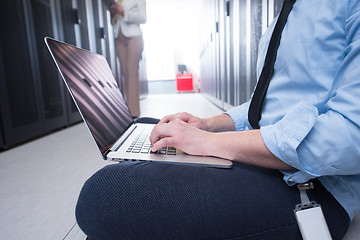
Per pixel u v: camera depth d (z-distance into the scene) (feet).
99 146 1.67
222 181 1.36
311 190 1.50
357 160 1.12
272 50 1.92
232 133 1.55
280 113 1.71
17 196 3.15
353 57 1.19
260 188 1.39
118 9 8.94
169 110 12.83
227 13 10.31
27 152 5.39
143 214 1.26
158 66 35.86
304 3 1.64
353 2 1.31
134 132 2.56
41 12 7.75
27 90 6.75
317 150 1.18
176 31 34.65
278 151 1.29
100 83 2.58
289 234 1.36
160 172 1.35
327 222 1.43
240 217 1.30
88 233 1.34
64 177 3.78
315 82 1.48
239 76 8.50
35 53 7.29
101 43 13.02
